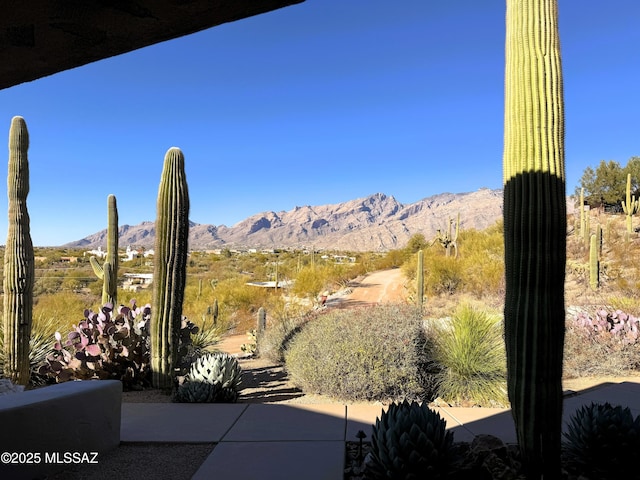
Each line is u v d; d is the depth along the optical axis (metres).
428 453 3.21
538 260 3.16
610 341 7.84
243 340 13.74
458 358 6.27
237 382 6.24
